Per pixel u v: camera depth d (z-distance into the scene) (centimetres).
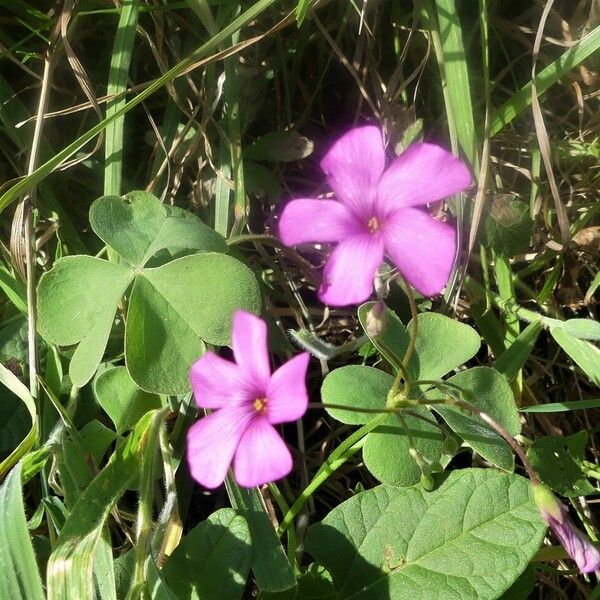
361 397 10
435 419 10
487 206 12
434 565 10
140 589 9
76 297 10
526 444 12
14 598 9
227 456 8
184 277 10
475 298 12
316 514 12
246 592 11
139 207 11
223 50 12
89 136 11
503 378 10
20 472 9
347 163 8
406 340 11
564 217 12
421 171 8
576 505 11
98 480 10
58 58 12
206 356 8
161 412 10
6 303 12
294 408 8
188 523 12
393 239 8
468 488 10
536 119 11
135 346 10
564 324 11
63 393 11
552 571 11
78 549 9
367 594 10
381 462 10
